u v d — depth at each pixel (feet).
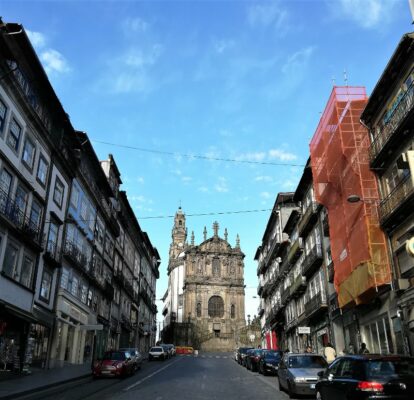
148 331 224.74
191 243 293.64
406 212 62.13
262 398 47.60
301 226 118.62
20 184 72.84
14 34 66.33
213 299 277.85
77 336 103.24
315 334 112.37
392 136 63.77
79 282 105.50
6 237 67.00
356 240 75.72
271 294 184.03
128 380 69.56
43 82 79.05
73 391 53.67
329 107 87.81
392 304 66.08
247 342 263.70
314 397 48.44
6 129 67.21
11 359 68.69
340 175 83.97
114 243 142.51
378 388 28.53
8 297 66.90
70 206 98.78
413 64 62.18
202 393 51.31
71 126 93.91
